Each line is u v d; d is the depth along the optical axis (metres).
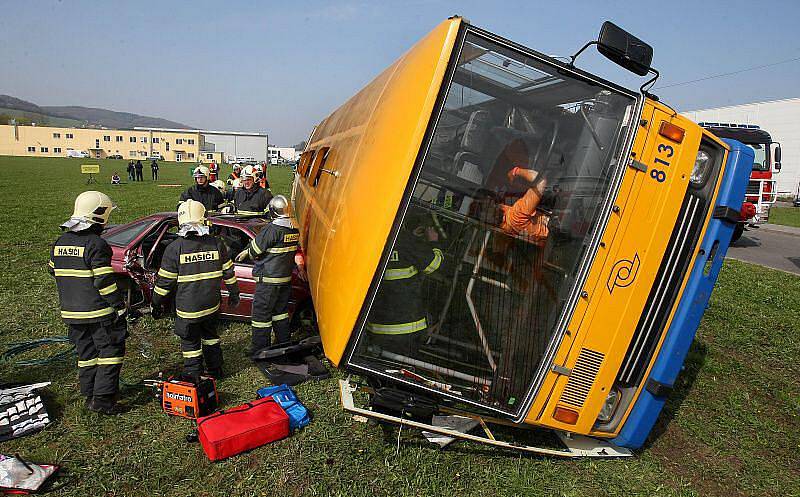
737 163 3.86
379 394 3.76
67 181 33.84
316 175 6.16
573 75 3.37
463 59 3.24
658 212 3.66
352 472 3.76
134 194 26.56
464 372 3.65
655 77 3.51
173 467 3.73
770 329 7.39
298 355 5.48
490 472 3.86
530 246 3.56
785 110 35.12
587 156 3.54
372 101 4.48
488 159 3.40
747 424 4.86
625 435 4.09
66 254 4.09
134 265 6.16
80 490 3.46
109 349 4.24
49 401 4.49
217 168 9.69
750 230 19.62
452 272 3.49
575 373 3.73
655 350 3.95
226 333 6.21
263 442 4.00
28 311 6.66
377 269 3.30
